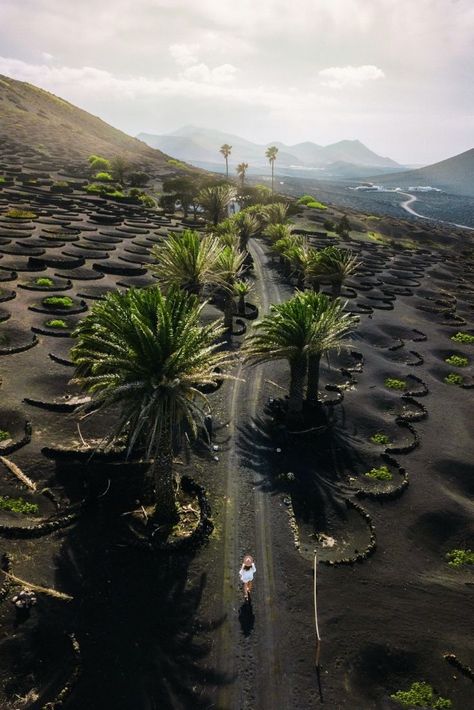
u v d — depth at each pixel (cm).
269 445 2781
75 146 15112
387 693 1570
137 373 1800
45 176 10606
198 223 8912
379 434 3027
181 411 1842
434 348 4625
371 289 6431
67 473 2294
